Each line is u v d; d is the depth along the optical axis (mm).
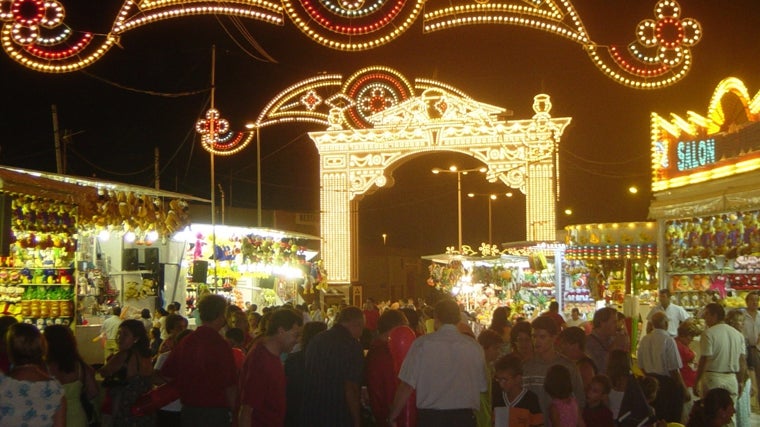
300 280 29188
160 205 18359
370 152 34656
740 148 14516
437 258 35938
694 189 16016
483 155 33781
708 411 7473
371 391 8031
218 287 23250
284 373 7395
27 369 5902
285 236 27328
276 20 15812
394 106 34375
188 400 7402
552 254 28516
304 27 15148
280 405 7117
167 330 10156
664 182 16844
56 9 13797
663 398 9016
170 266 20531
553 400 6840
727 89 14938
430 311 16266
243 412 7000
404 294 58812
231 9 15562
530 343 8609
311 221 45156
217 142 27141
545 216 32969
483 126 33781
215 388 7406
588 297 24453
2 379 5824
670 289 17078
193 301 22438
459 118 34031
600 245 21781
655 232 21469
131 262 18719
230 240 23594
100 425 8508
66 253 15453
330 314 22156
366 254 53188
